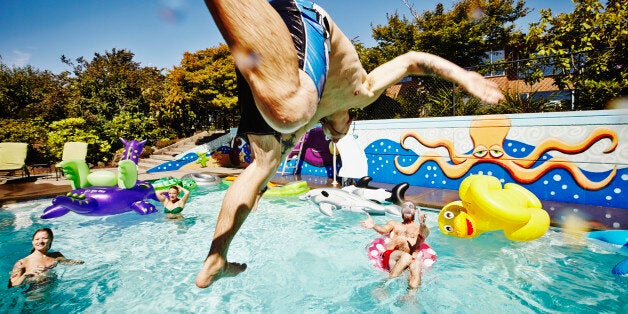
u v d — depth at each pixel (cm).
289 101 126
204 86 1786
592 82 865
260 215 748
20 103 2386
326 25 162
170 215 738
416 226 484
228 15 113
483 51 1714
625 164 659
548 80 1176
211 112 2086
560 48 965
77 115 2061
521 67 983
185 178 1122
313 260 511
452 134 879
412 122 949
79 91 2181
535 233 479
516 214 464
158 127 2089
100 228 682
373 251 494
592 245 514
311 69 146
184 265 508
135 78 2414
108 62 2945
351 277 454
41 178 1303
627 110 654
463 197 536
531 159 766
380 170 1027
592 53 904
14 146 1237
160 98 2253
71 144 1242
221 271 173
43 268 458
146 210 764
